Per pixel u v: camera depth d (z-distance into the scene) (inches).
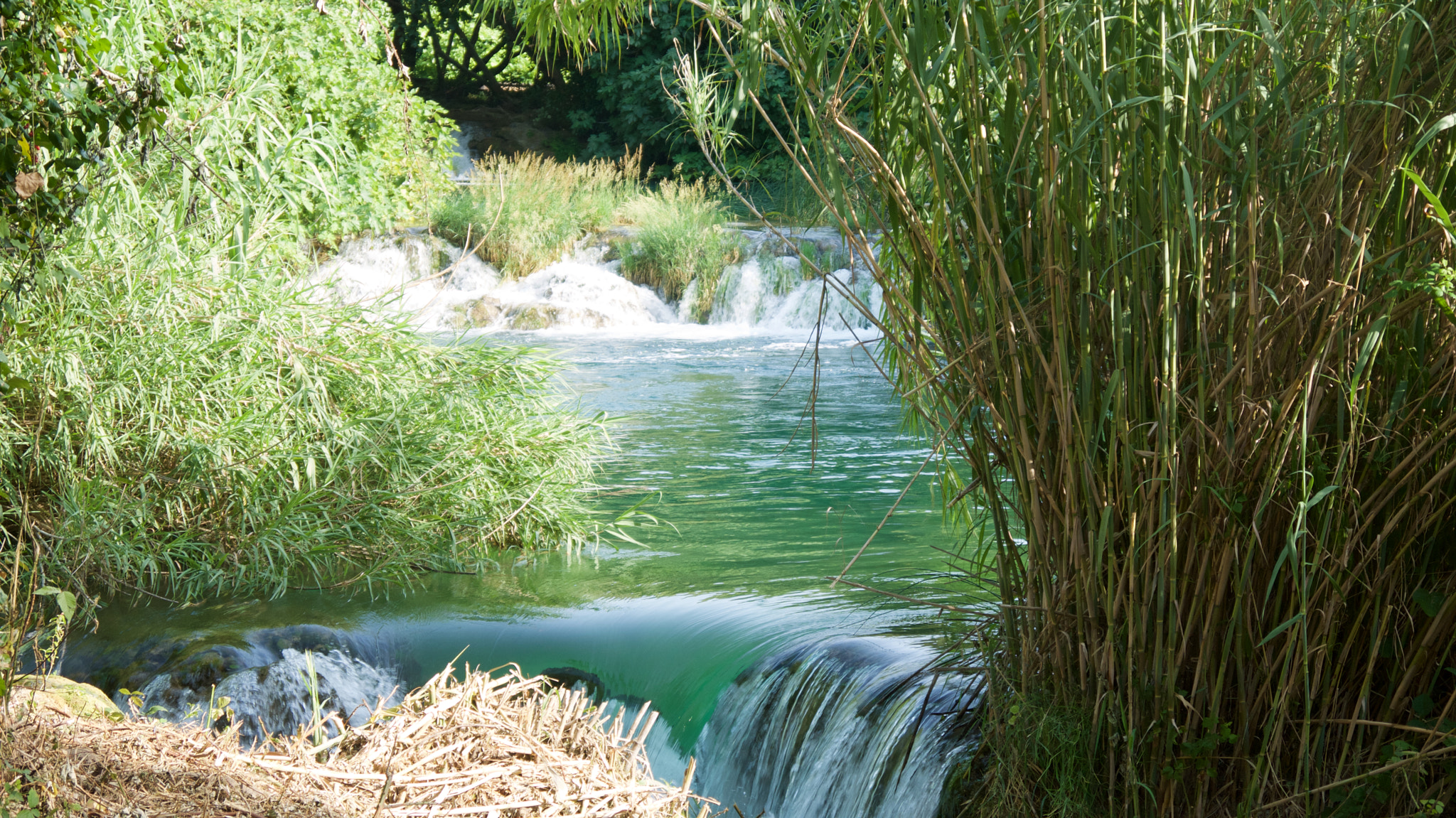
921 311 118.2
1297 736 106.8
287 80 472.7
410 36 1183.6
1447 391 96.3
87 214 211.8
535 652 186.7
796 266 674.8
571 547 235.6
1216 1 100.4
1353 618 105.0
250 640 182.2
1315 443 101.1
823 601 194.1
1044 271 105.0
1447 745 98.7
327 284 251.4
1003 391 109.0
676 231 703.7
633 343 605.6
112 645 180.9
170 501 214.4
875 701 147.3
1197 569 105.8
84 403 205.5
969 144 104.3
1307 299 98.1
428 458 232.7
